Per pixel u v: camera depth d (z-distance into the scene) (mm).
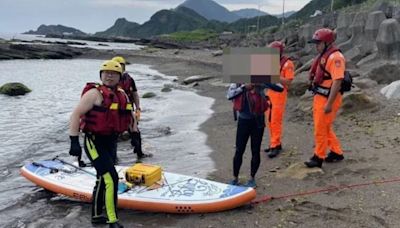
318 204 5980
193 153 9492
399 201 5805
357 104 10914
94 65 42156
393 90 11789
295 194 6426
